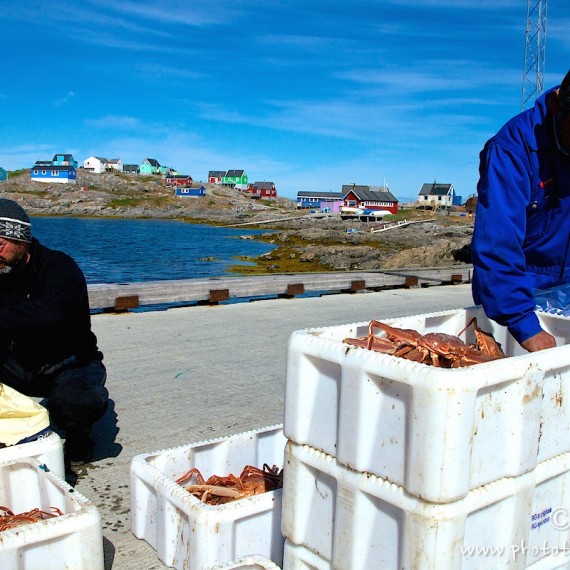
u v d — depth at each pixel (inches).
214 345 284.5
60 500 102.9
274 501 104.3
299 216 4119.1
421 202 5280.5
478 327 117.7
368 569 79.5
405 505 73.5
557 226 110.6
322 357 82.4
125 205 5054.1
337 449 81.4
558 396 84.4
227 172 7253.9
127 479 147.6
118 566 109.7
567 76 98.9
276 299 430.3
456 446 70.1
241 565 82.4
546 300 117.3
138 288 360.8
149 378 230.8
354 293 478.6
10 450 115.3
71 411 141.6
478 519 77.3
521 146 105.0
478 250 102.5
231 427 183.2
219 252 1798.7
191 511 99.9
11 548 85.0
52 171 5610.2
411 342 92.3
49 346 145.4
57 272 137.6
